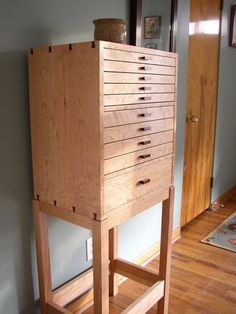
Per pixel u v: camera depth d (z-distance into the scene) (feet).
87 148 4.00
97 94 3.77
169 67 4.93
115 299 6.38
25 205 4.86
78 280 5.67
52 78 4.16
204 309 6.15
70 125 4.11
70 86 4.00
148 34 6.43
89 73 3.78
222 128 11.09
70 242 5.65
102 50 3.69
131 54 4.12
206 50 9.21
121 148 4.22
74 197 4.30
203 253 8.17
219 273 7.32
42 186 4.65
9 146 4.51
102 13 5.48
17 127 4.58
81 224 4.32
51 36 4.76
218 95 10.39
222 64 10.34
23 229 4.88
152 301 5.43
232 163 12.46
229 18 10.30
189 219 9.79
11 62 4.35
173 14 7.04
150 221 7.80
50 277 5.09
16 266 4.86
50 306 5.01
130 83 4.18
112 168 4.12
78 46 3.81
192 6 8.16
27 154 4.77
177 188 8.61
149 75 4.52
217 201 11.46
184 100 8.27
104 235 4.16
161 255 5.70
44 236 4.88
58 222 5.37
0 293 4.71
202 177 10.19
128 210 4.53
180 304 6.28
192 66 8.62
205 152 10.12
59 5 4.78
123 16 5.90
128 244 7.17
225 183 12.00
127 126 4.26
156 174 5.03
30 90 4.46
